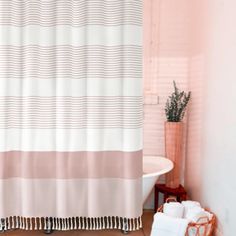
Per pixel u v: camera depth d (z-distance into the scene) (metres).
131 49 1.68
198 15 2.33
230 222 1.66
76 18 1.70
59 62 1.71
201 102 2.23
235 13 1.62
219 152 1.83
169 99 2.62
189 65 2.57
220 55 1.84
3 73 1.72
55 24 1.73
